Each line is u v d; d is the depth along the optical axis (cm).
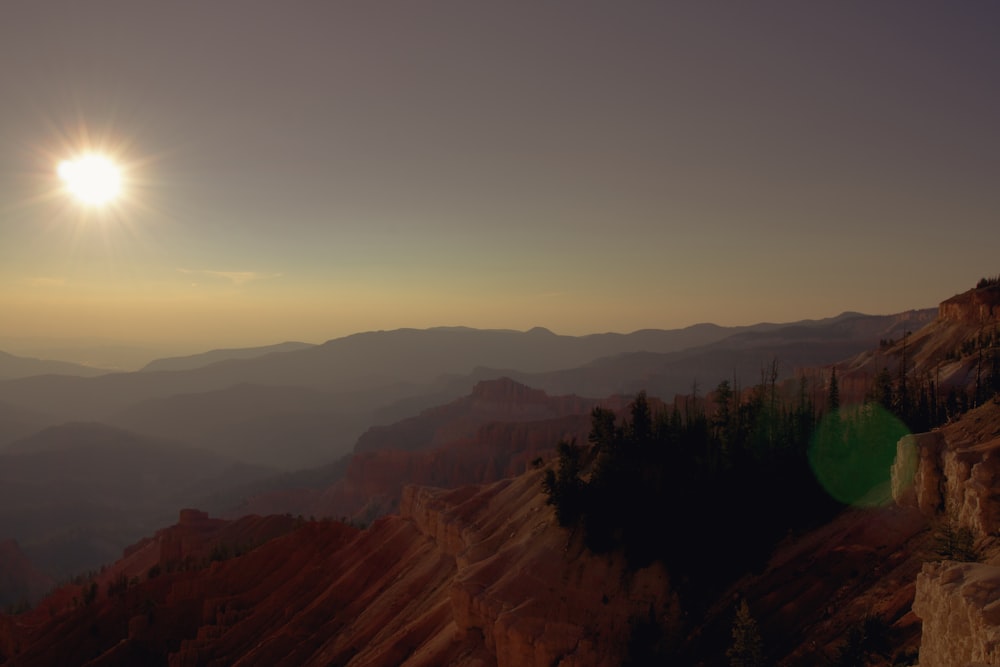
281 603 9719
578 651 4547
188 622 10150
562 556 5362
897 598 3375
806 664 3409
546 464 7775
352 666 7025
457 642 5512
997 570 1981
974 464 3419
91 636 10269
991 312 8800
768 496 5106
